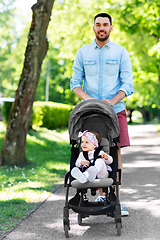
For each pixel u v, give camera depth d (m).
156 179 7.88
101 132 4.62
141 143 18.16
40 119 20.17
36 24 9.66
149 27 18.19
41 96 50.00
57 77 48.72
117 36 20.36
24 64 9.84
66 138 19.69
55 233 4.39
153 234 4.30
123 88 4.91
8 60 54.59
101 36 4.80
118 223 4.23
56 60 46.84
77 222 4.83
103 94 5.03
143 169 9.41
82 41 20.67
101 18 4.79
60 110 25.42
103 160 4.32
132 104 57.00
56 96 50.62
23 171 8.98
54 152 13.36
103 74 4.98
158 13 17.88
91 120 4.68
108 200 4.50
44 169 9.25
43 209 5.51
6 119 17.30
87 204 4.50
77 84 5.07
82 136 4.46
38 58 9.81
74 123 4.58
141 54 21.08
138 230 4.46
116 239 4.12
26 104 9.84
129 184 7.40
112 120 4.46
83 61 5.04
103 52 4.96
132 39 20.31
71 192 6.76
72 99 50.03
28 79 9.78
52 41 22.06
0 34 55.53
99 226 4.64
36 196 6.33
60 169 9.43
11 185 7.26
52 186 7.25
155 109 66.56
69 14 20.83
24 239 4.16
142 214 5.15
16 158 9.80
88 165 4.27
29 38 9.76
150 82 24.16
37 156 12.02
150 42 20.25
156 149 14.88
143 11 17.91
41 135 18.05
